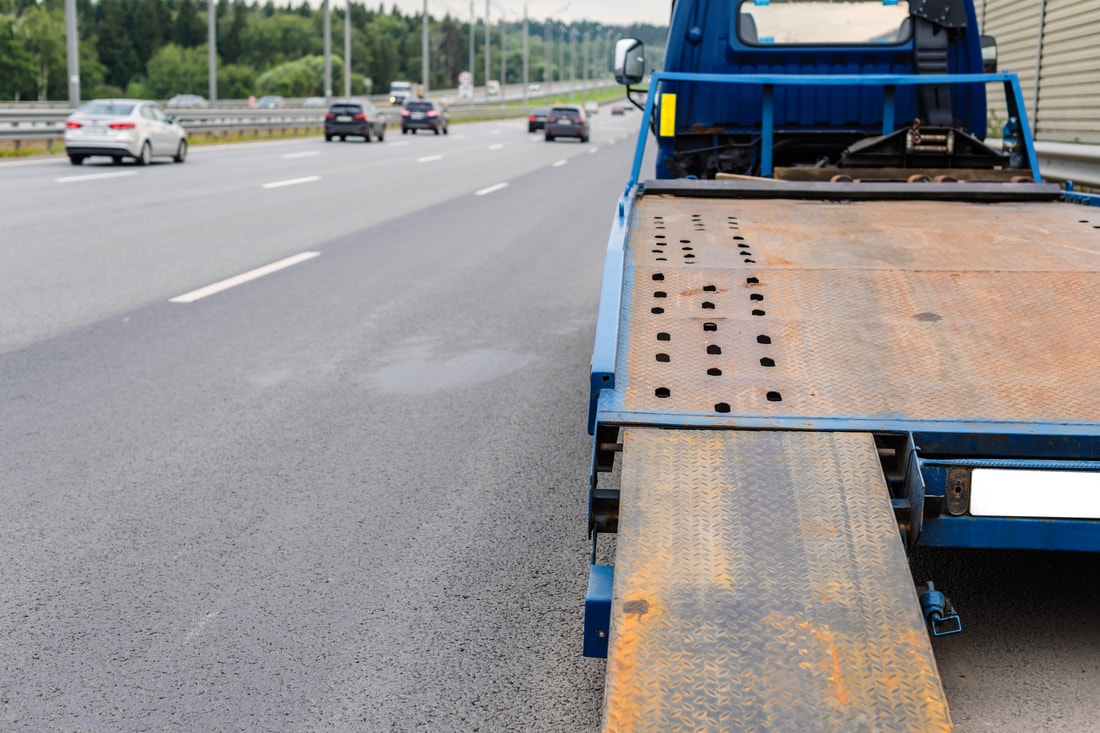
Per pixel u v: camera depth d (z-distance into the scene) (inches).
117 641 126.0
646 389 115.7
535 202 719.1
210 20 2358.5
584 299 362.9
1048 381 114.8
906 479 106.7
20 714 110.3
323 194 744.3
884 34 261.1
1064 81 569.3
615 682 87.6
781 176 214.8
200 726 108.5
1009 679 114.5
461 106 3636.8
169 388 241.9
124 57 7273.6
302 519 165.3
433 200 719.7
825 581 94.7
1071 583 140.3
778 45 262.8
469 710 111.4
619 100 7583.7
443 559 150.3
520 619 132.1
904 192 196.7
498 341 295.7
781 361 120.4
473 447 202.5
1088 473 104.3
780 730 83.3
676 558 97.2
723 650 89.4
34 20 5339.6
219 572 145.5
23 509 168.2
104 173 887.1
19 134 1091.9
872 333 126.4
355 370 261.1
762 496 102.5
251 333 300.8
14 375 250.7
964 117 261.4
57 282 377.1
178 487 179.0
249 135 1724.9
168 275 396.5
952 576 142.6
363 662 121.5
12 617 131.8
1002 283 139.0
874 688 86.0
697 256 151.7
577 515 167.8
